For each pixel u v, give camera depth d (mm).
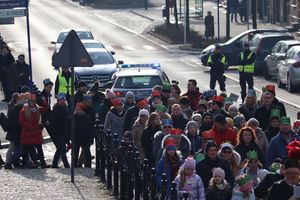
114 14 147125
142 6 159125
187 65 93000
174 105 38562
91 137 43344
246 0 130625
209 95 45969
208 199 27547
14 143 43156
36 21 138125
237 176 27906
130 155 34750
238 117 38312
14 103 43625
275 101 41781
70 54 38812
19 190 37062
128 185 34844
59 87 55969
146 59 98812
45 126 44188
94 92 50969
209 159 29656
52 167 43406
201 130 37500
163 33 117938
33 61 96375
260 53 84125
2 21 74125
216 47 68250
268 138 37344
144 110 38094
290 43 79188
